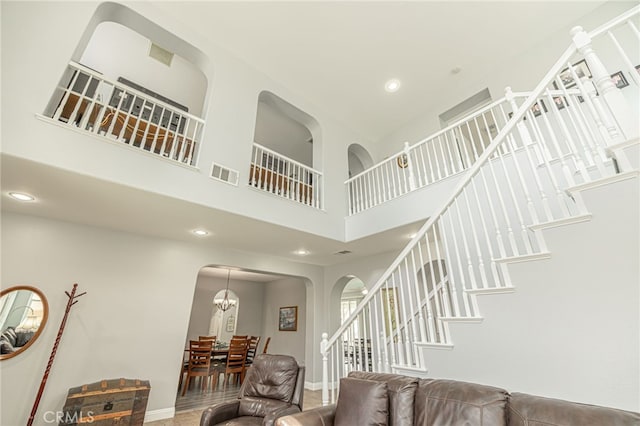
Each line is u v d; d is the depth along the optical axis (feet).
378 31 13.78
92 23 10.50
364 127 20.56
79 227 13.25
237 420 8.86
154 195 10.39
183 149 11.54
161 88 17.84
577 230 5.90
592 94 6.23
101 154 9.30
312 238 15.69
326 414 7.66
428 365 8.12
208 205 11.48
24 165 8.29
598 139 9.93
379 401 7.07
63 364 11.73
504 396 5.68
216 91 13.42
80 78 15.06
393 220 14.14
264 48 14.57
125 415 11.14
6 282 11.28
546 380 5.93
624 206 5.36
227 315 33.40
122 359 13.08
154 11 12.32
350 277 21.70
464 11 12.89
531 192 9.32
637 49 11.44
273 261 19.95
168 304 14.93
